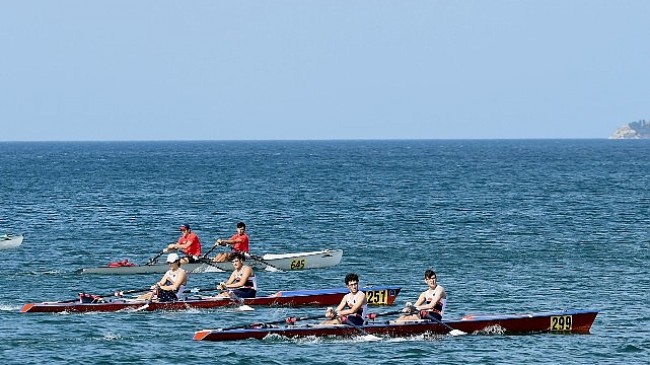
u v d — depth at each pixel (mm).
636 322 108625
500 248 176000
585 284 135500
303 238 193875
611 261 159000
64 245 182000
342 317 99875
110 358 90312
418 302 102562
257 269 150125
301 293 119875
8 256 165875
